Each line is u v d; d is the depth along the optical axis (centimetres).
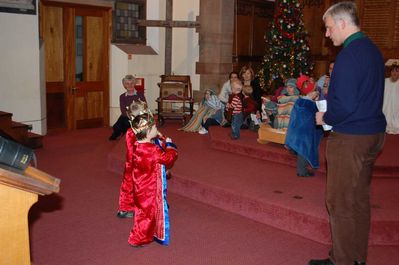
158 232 383
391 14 959
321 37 1076
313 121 505
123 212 448
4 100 772
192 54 1012
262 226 432
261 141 643
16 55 777
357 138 300
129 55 960
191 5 1001
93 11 919
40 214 456
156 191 379
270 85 1008
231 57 983
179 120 962
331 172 314
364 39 299
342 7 299
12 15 762
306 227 407
